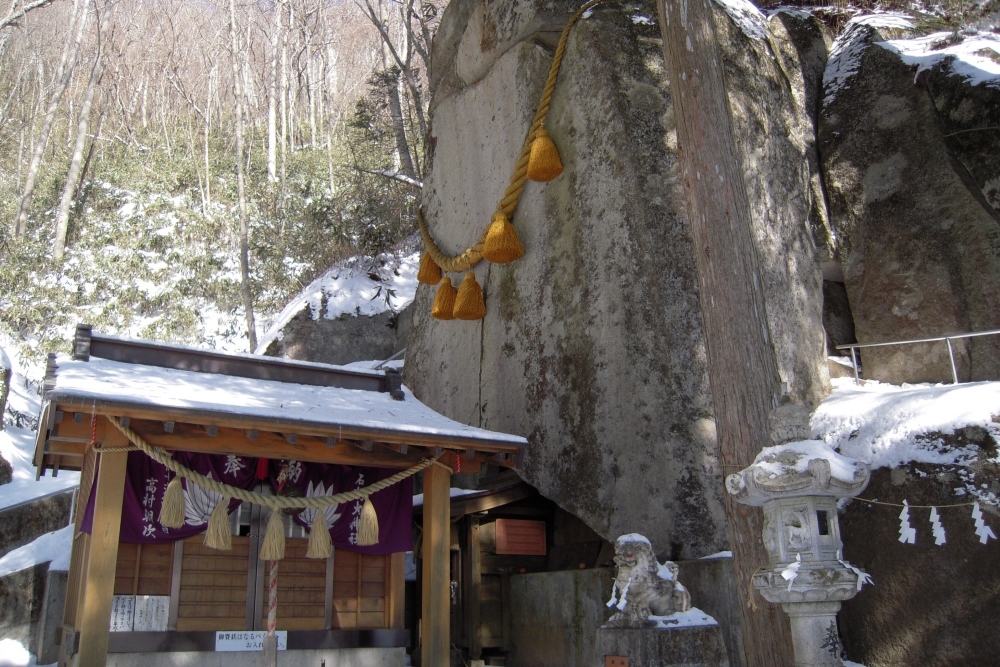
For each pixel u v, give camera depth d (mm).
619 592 7145
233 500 8125
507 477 11430
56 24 33625
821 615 5145
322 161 29844
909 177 11055
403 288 19281
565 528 10789
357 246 20047
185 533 7766
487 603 10297
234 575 8086
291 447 7871
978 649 6793
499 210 11828
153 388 7473
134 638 7293
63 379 7078
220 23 32688
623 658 6645
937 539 6637
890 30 12578
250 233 24188
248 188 27266
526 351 11195
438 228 14031
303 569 8445
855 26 13016
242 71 29828
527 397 10969
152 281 22781
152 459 7816
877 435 8102
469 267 12648
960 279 10258
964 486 7227
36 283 21719
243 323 22328
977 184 10648
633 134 10586
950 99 10992
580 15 11688
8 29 28516
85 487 8625
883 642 7438
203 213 24797
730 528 6918
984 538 6664
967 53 11289
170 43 37719
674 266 10039
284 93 31484
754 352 6980
